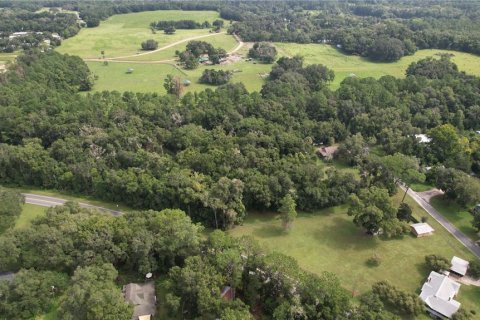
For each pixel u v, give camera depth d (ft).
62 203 444.14
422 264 351.67
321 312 269.64
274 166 442.50
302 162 467.52
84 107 574.56
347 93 619.67
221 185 394.93
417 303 295.89
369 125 562.25
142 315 290.35
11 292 295.69
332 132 560.61
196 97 635.66
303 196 422.00
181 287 291.17
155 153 471.21
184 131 523.29
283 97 620.49
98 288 276.00
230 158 449.48
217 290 281.54
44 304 302.45
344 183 433.48
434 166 477.36
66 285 314.35
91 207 435.12
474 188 406.62
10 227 385.50
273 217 421.18
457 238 384.47
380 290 309.63
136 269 339.16
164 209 384.06
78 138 499.92
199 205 403.95
